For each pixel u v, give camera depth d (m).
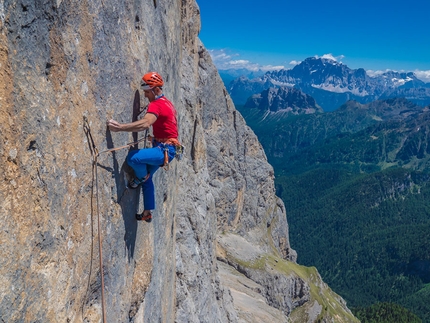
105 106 8.38
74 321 7.40
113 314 9.23
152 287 12.66
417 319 159.12
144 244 11.55
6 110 5.36
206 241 34.97
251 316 50.84
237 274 74.12
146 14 11.38
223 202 84.12
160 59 13.28
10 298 5.40
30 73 5.89
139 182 9.70
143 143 10.58
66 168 6.88
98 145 8.07
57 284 6.66
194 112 41.56
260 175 104.06
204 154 46.22
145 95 9.70
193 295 25.52
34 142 5.97
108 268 8.84
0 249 5.22
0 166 5.25
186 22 42.31
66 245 6.95
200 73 76.44
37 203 6.05
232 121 92.38
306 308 86.19
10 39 5.45
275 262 85.19
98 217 7.80
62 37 6.68
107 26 8.41
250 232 96.12
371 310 166.88
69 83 6.96
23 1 5.65
